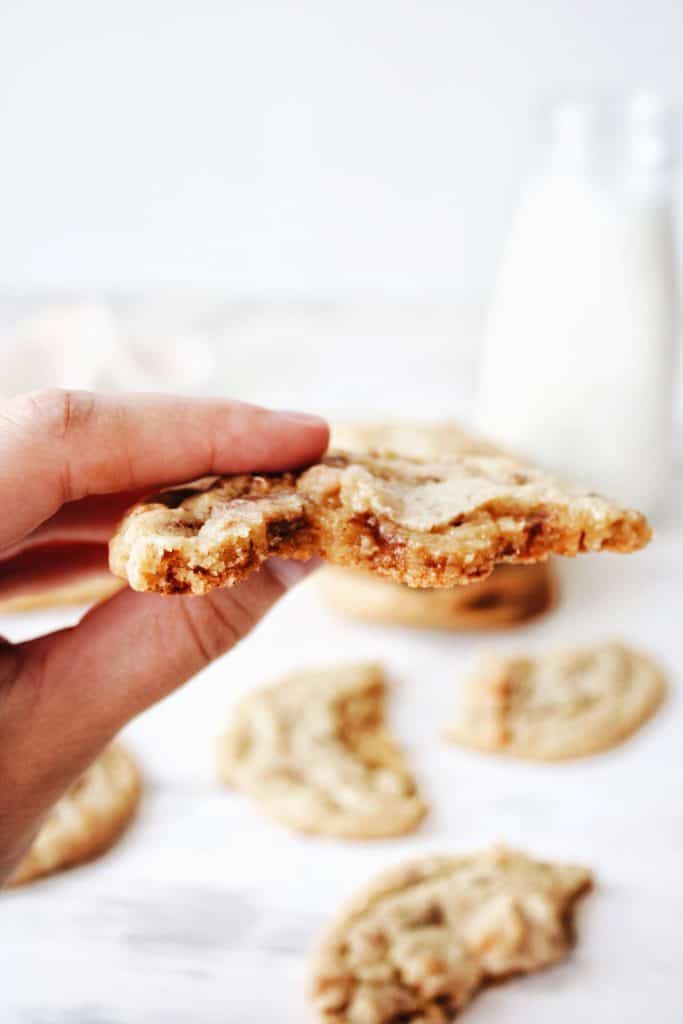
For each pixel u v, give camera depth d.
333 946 0.35
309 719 0.41
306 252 0.70
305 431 0.34
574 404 0.49
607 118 0.48
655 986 0.35
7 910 0.36
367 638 0.45
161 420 0.33
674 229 0.49
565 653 0.44
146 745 0.41
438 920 0.36
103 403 0.32
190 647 0.34
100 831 0.38
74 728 0.33
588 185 0.48
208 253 0.70
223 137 0.67
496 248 0.70
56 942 0.35
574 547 0.33
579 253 0.48
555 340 0.49
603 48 0.64
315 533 0.32
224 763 0.40
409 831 0.38
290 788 0.39
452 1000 0.34
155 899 0.36
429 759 0.41
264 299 0.71
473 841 0.38
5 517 0.32
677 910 0.36
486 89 0.66
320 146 0.67
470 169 0.68
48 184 0.67
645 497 0.51
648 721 0.42
